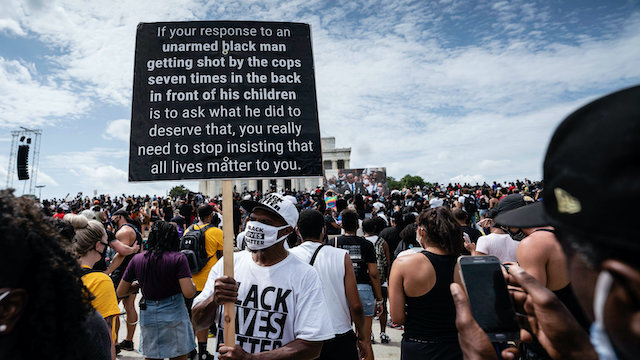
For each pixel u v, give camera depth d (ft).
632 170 1.33
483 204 49.42
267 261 7.36
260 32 9.20
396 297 8.23
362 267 13.47
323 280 9.70
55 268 3.48
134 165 8.20
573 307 6.88
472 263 3.80
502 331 3.38
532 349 3.95
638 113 1.42
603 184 1.42
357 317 9.82
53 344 3.44
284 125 8.84
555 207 1.84
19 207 3.44
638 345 1.45
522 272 3.41
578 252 1.71
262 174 8.53
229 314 6.64
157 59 8.71
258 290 7.13
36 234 3.42
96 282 10.46
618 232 1.33
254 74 8.96
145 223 45.80
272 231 7.14
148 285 11.68
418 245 14.70
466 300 3.37
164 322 11.57
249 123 8.70
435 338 7.60
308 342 6.57
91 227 10.56
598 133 1.55
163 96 8.56
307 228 10.52
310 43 9.41
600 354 1.85
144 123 8.40
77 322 3.70
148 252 11.94
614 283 1.49
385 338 17.11
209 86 8.74
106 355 4.42
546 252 7.02
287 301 6.96
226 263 6.96
